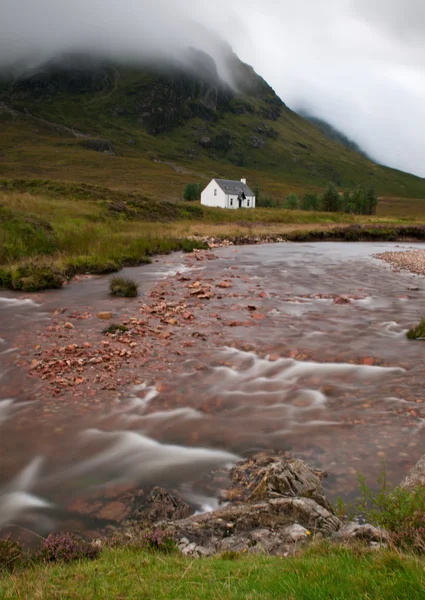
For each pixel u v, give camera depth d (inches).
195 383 354.9
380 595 110.1
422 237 2196.1
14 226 957.8
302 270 989.2
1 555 164.9
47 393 331.9
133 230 1449.3
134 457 253.9
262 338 470.0
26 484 227.5
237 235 1692.9
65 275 805.2
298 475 221.8
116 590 128.4
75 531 193.8
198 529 187.5
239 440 272.4
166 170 7500.0
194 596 121.0
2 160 6968.5
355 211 4744.1
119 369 378.0
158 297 666.8
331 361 406.9
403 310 607.5
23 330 490.0
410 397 328.5
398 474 232.4
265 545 170.9
